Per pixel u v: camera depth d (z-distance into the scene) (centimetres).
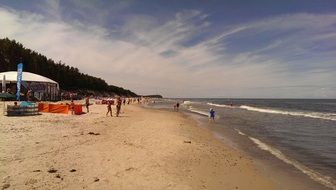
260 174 1098
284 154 1504
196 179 940
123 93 19100
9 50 7456
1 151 1049
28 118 2220
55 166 906
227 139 1953
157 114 3928
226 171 1091
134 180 847
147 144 1422
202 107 7338
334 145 1795
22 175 798
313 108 7875
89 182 793
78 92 10881
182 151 1340
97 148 1216
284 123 3181
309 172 1162
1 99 4031
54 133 1526
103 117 2697
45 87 5038
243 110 5975
